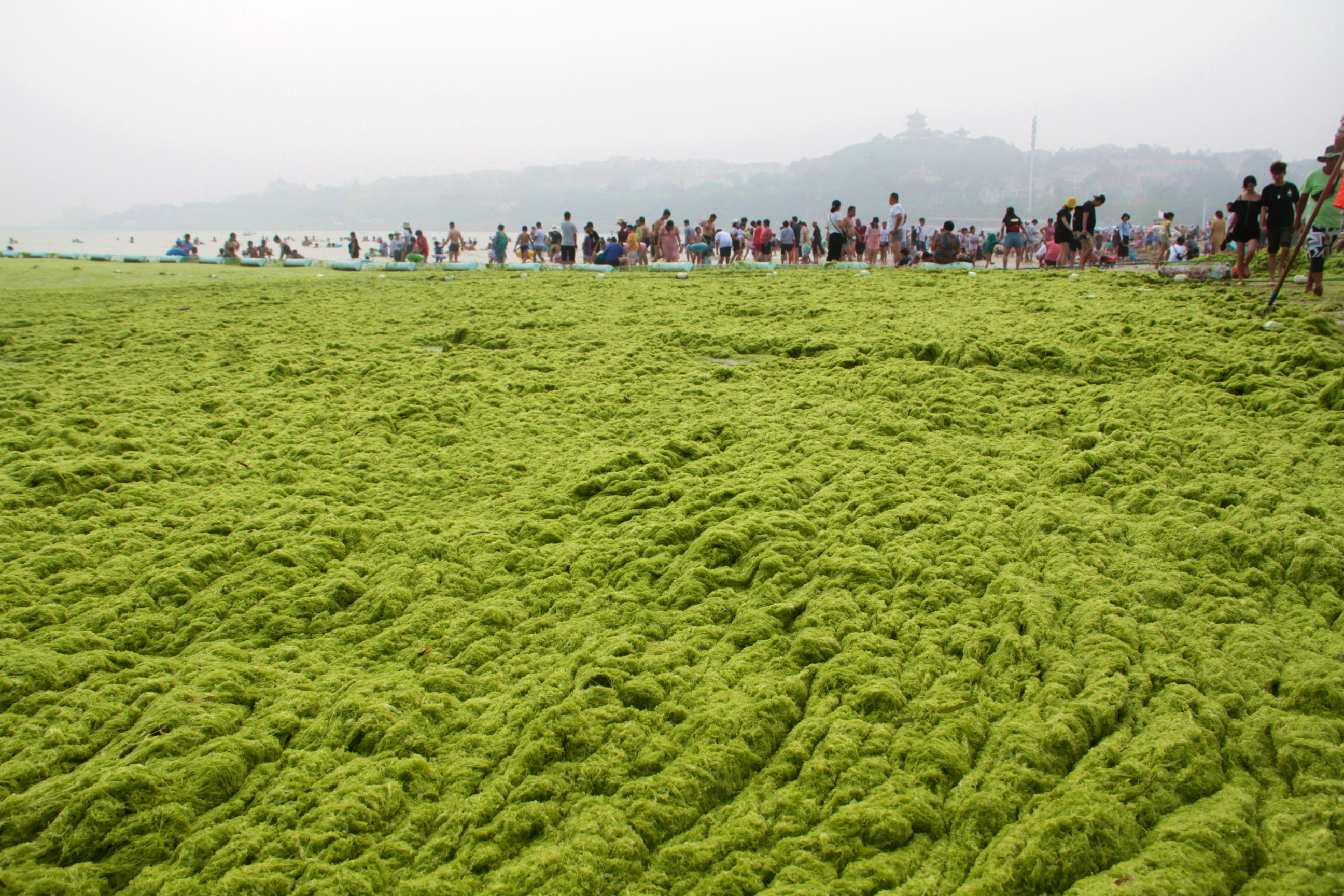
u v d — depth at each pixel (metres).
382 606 3.04
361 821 1.97
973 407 5.05
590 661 2.60
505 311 9.80
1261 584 2.86
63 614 3.03
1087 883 1.72
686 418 5.14
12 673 2.59
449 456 4.70
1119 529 3.30
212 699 2.45
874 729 2.21
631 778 2.12
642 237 18.59
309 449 4.79
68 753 2.26
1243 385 5.06
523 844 1.94
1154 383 5.36
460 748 2.25
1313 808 1.88
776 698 2.33
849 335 7.19
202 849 1.92
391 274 17.03
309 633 2.94
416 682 2.55
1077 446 4.26
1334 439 4.14
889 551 3.21
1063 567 3.00
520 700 2.44
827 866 1.81
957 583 2.95
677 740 2.24
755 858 1.84
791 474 3.96
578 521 3.73
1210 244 20.56
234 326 9.09
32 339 8.38
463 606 3.04
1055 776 2.04
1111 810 1.86
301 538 3.57
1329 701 2.20
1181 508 3.40
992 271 13.15
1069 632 2.64
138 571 3.36
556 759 2.19
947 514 3.51
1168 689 2.30
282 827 1.99
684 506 3.68
